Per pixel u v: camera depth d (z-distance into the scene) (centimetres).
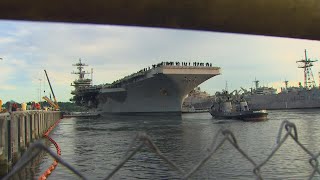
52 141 3247
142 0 164
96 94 9956
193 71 6569
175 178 1555
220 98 7819
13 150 1962
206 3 172
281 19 190
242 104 7025
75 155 2373
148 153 2233
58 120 8306
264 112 6244
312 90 13012
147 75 6838
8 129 1834
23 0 149
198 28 189
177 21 180
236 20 187
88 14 163
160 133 3931
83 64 12000
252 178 1531
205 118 7381
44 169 1830
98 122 6975
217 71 6775
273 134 3578
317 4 184
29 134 2817
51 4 153
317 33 208
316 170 310
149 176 1616
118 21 171
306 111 10788
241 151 270
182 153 2298
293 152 2233
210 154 256
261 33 203
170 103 7575
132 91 7850
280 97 13875
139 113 8119
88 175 1678
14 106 2858
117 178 1603
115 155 2319
